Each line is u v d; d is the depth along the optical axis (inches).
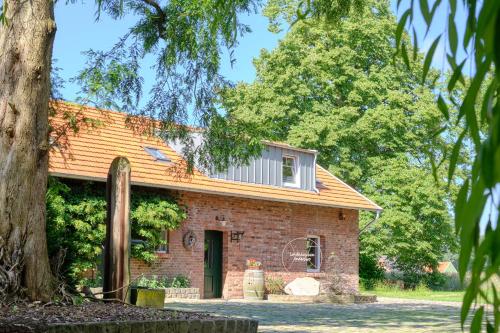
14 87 344.8
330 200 1119.6
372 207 1172.5
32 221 341.7
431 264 1482.5
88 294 402.9
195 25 496.7
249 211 1012.5
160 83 547.5
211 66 536.1
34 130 346.6
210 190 928.3
